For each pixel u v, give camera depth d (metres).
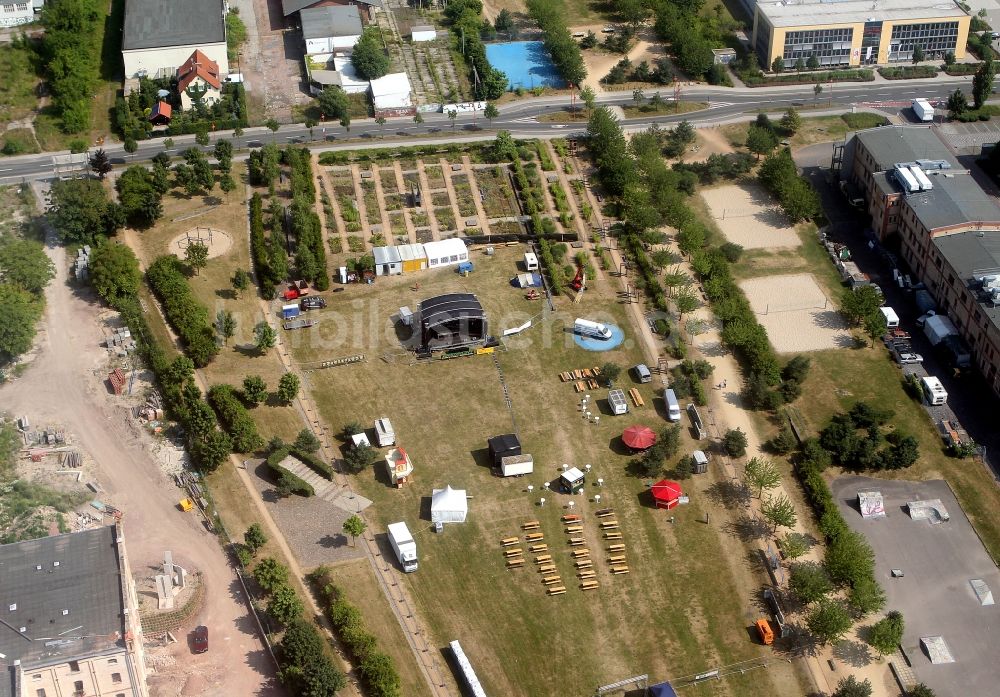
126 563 184.12
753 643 192.00
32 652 166.75
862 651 191.50
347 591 198.25
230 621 193.50
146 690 179.00
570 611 196.25
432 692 182.88
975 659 190.62
